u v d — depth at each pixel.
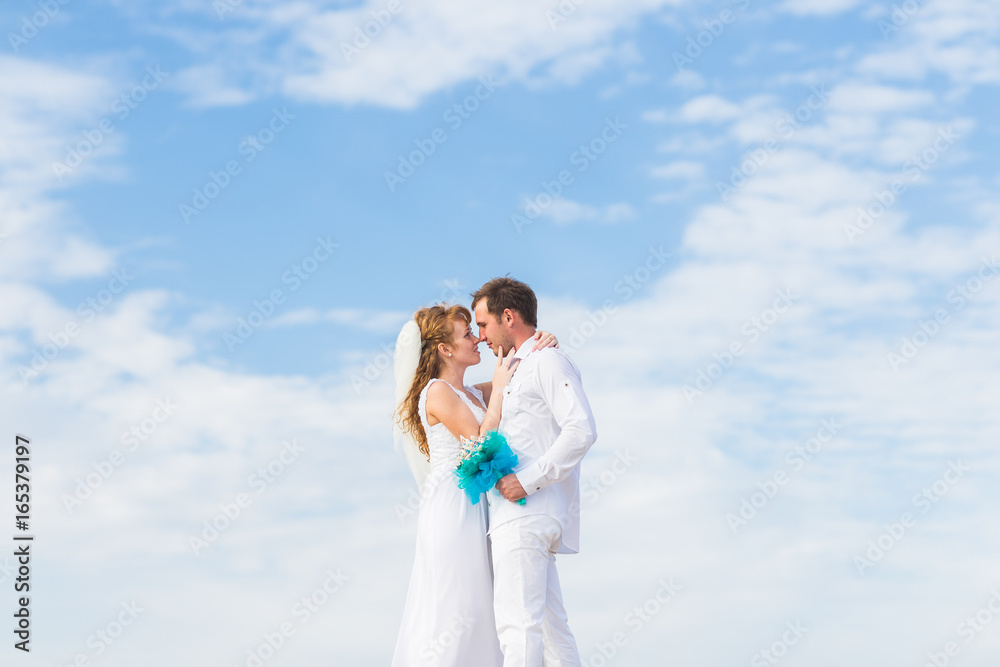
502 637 3.82
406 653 4.43
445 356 4.59
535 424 3.99
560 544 3.96
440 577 4.33
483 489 3.87
